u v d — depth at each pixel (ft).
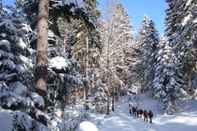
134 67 245.24
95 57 156.76
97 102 156.04
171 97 156.56
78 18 35.58
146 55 227.40
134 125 111.14
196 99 160.76
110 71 163.02
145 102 198.18
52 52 50.16
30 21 48.03
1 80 40.37
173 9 168.25
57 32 50.16
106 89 157.99
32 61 47.21
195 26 110.42
